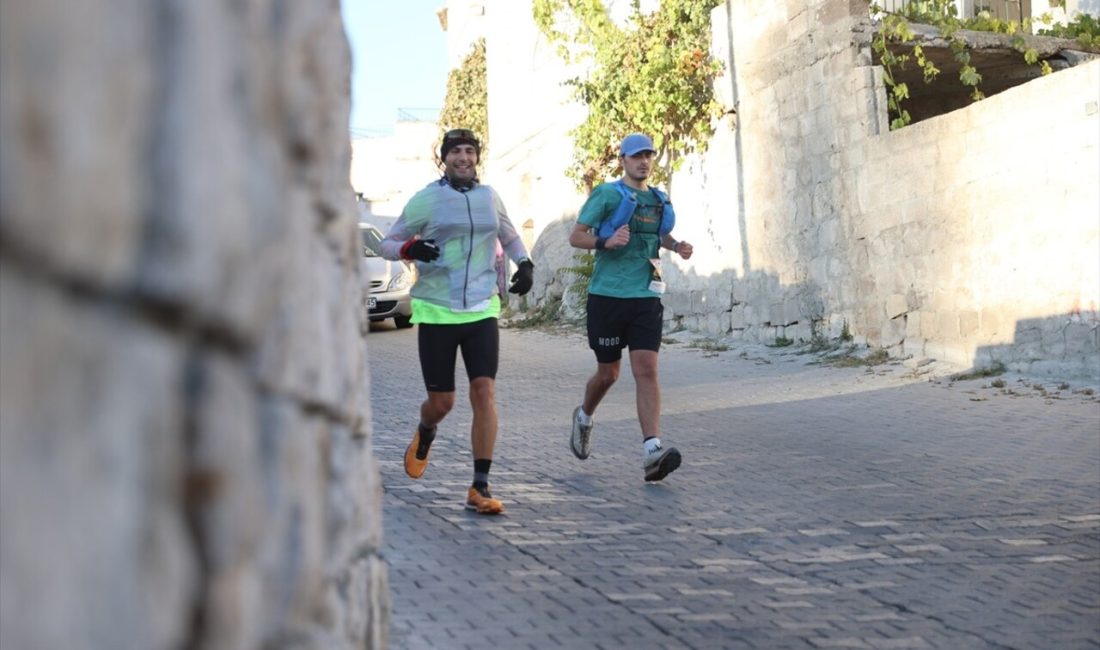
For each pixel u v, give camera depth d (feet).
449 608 15.37
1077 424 29.48
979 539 19.40
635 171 24.21
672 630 14.65
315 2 6.08
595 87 57.82
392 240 21.30
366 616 8.47
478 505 21.26
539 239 71.15
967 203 38.63
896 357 42.04
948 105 52.49
